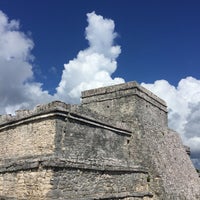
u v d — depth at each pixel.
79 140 16.50
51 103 15.55
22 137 16.80
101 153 18.14
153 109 25.25
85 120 17.06
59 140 15.20
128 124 22.28
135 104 22.55
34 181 14.31
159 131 25.06
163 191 20.17
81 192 15.27
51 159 14.14
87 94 24.92
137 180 19.97
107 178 17.41
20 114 17.17
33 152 15.85
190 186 24.56
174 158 25.00
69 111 15.88
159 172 20.91
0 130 18.52
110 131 19.55
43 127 15.73
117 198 17.59
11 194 15.17
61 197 14.05
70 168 14.84
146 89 24.47
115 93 23.59
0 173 16.11
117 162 19.36
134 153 21.39
